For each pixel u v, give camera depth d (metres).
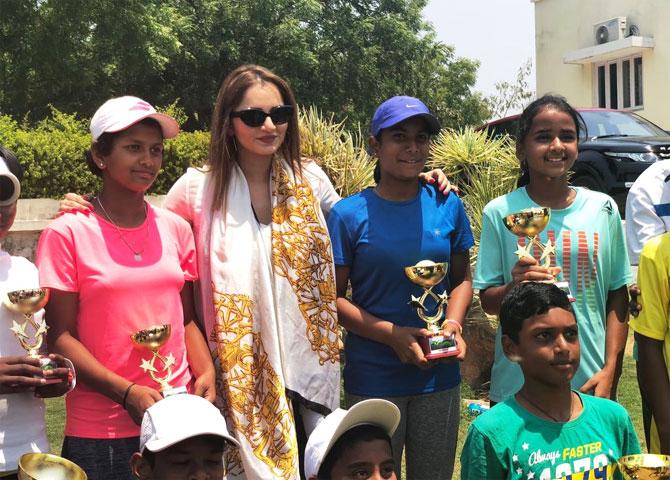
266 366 3.49
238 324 3.47
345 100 25.22
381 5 25.69
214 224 3.58
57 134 10.09
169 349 3.31
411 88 26.11
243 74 3.63
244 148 3.68
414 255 3.71
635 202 3.96
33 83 21.22
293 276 3.57
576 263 3.68
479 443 2.84
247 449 3.37
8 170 3.20
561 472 2.80
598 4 20.45
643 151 10.45
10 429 3.08
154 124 3.39
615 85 20.42
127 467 3.21
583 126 3.90
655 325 3.39
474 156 8.12
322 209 3.93
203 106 24.45
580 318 3.66
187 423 2.65
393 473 2.79
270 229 3.63
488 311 3.82
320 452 2.74
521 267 3.51
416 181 3.85
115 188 3.37
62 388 3.12
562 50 21.61
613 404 2.95
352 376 3.79
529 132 3.73
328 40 24.62
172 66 23.45
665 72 18.98
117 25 19.14
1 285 3.17
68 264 3.23
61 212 3.33
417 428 3.72
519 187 4.00
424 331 3.60
